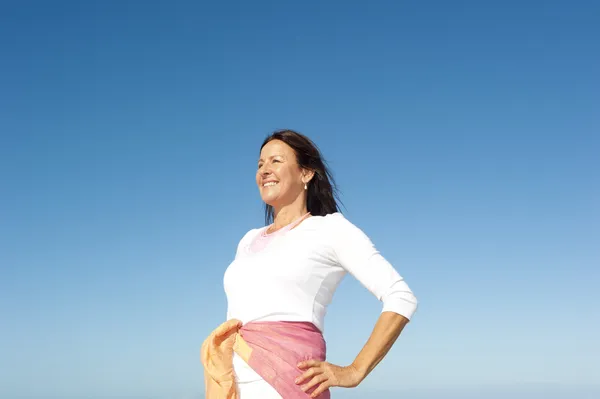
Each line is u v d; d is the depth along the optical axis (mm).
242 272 3393
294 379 3133
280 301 3260
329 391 3248
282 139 3697
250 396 3164
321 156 3760
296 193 3674
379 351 3096
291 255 3307
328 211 3742
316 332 3303
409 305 3146
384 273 3205
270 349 3182
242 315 3332
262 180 3670
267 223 4113
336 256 3322
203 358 3283
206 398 3277
